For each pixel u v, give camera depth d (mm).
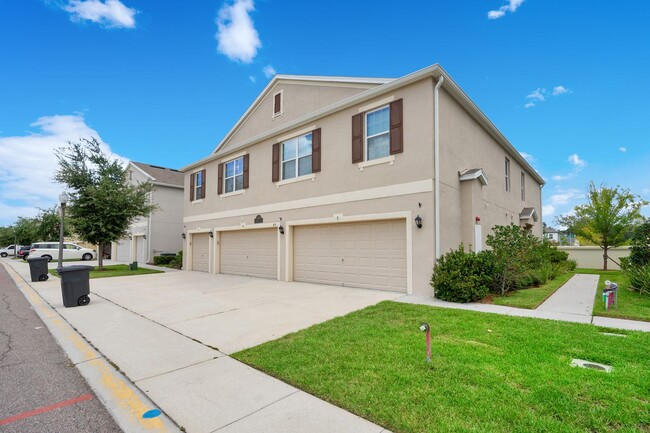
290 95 13492
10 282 13688
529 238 8656
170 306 7934
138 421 2965
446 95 9719
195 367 4156
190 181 18781
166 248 23438
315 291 9672
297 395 3320
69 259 28062
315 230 11656
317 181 11461
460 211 10234
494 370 3674
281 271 12633
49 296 9828
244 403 3197
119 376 3969
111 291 10438
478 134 12023
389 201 9438
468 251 10086
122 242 27094
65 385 3807
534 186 20641
